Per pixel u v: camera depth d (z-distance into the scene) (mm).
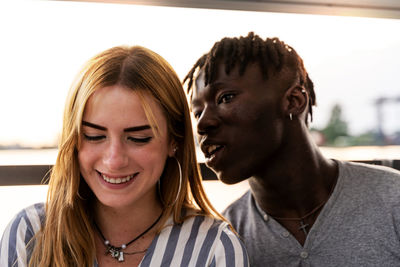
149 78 810
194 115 1017
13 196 1320
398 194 956
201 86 973
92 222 899
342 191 988
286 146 956
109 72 792
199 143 986
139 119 791
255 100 927
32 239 866
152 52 866
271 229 1007
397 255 920
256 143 936
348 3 1444
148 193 875
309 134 997
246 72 936
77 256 849
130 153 803
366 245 926
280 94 945
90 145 813
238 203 1136
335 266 930
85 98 781
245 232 1047
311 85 1072
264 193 1004
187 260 848
